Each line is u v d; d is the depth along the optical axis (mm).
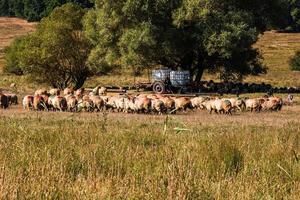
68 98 88312
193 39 140625
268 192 23562
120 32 139750
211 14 136625
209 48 136000
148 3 136000
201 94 129250
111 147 34156
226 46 133875
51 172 25078
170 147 34406
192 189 22922
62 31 146250
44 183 22891
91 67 145750
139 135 42594
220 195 22578
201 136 42938
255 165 28578
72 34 148375
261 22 152875
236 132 45656
